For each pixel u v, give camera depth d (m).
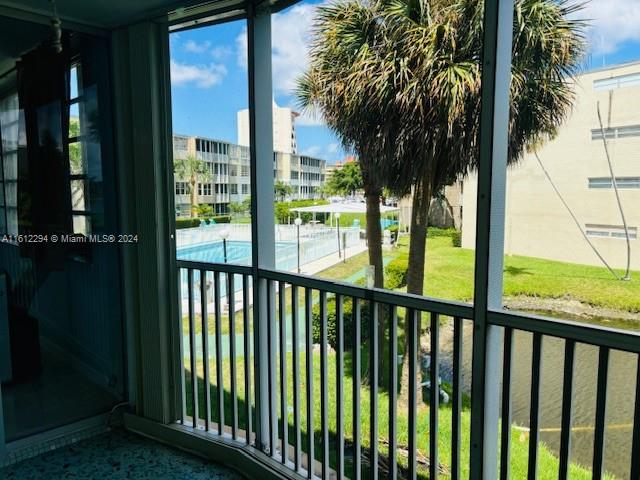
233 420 2.35
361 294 1.77
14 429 2.43
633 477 1.22
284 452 2.15
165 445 2.49
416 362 1.65
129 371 2.66
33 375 2.68
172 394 2.55
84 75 2.62
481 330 1.42
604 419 1.23
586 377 1.73
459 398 1.54
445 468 2.55
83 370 2.82
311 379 2.05
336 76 3.07
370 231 3.23
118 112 2.54
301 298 3.77
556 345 2.07
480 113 1.38
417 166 2.84
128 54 2.45
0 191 2.58
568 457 1.32
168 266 2.51
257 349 2.19
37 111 2.66
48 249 2.69
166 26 2.37
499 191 1.38
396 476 1.74
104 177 2.67
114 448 2.45
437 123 2.72
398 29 2.77
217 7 2.15
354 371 1.84
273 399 2.21
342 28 2.95
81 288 2.80
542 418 2.04
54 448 2.43
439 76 2.67
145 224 2.49
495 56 1.33
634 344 1.13
